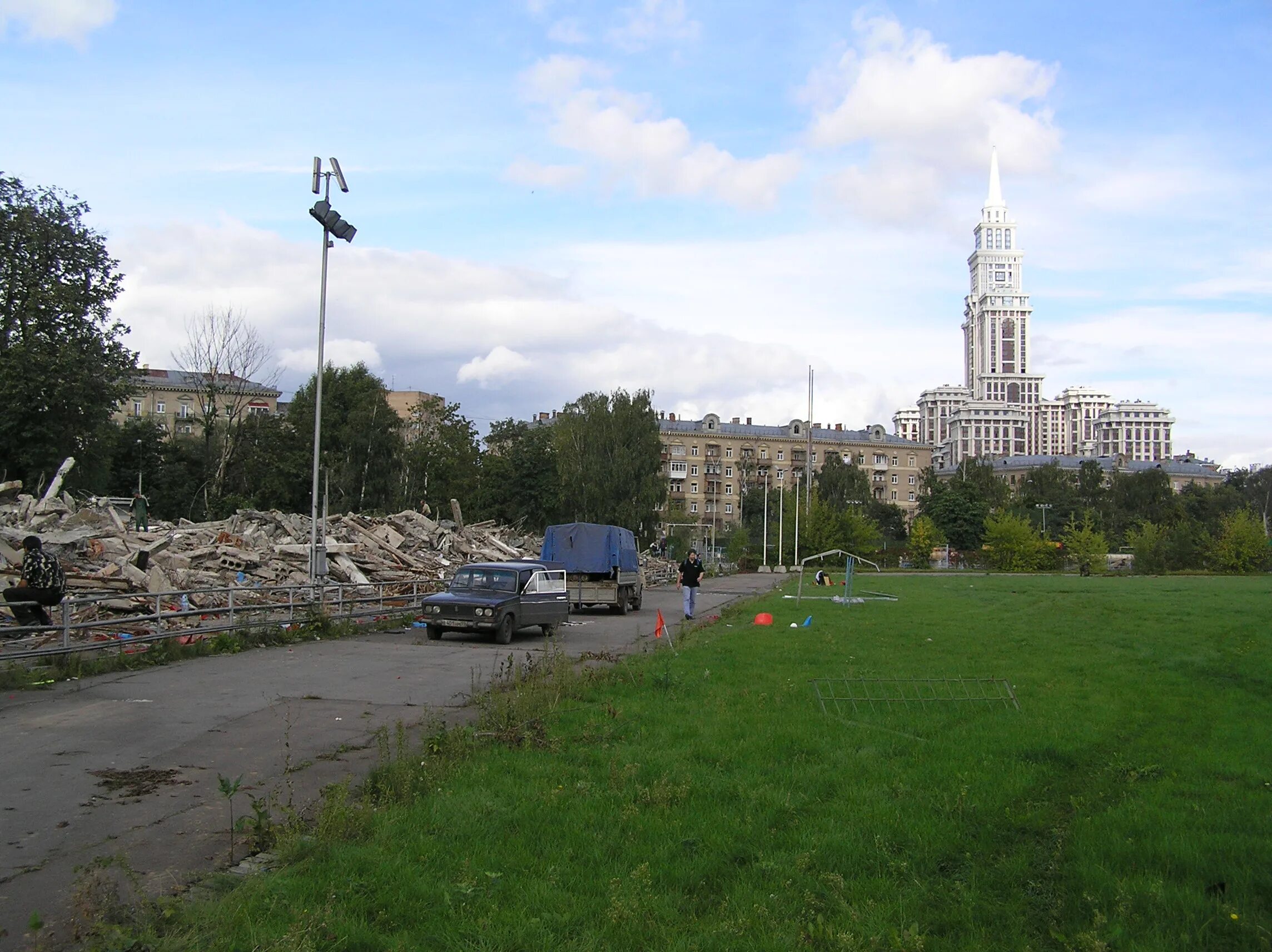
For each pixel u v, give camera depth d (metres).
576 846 6.27
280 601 21.89
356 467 67.88
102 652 15.19
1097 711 11.64
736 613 30.02
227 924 4.91
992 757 8.96
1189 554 83.44
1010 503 127.81
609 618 29.72
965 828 6.81
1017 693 13.07
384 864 5.77
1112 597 39.41
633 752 8.92
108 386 44.88
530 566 23.02
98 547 21.08
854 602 35.03
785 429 151.75
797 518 79.94
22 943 4.89
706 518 140.88
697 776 8.04
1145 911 5.30
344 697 12.72
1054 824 7.07
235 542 25.72
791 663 16.12
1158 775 8.47
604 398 79.25
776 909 5.30
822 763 8.64
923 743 9.56
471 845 6.23
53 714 11.05
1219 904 5.36
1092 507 132.38
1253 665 15.98
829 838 6.47
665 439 139.75
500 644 20.62
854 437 153.88
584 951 4.73
